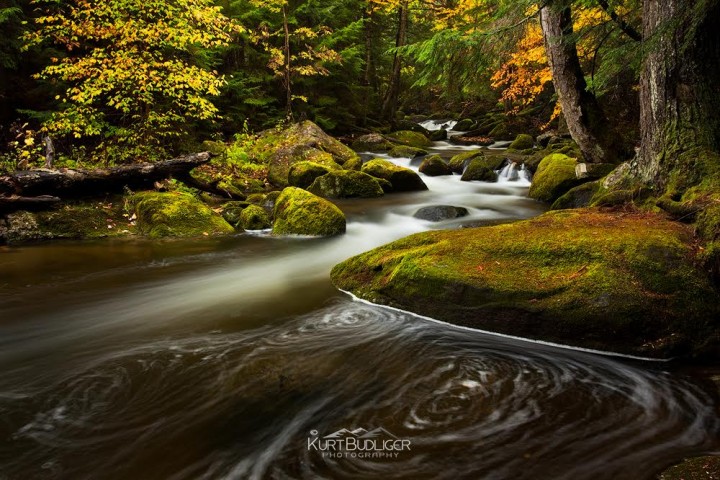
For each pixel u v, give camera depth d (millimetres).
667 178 5223
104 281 5547
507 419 2885
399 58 23766
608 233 4312
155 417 2961
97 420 2928
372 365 3611
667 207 4781
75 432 2811
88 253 6617
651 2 5496
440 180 13000
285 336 4129
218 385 3330
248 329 4277
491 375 3424
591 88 8758
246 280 5715
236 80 15727
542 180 9961
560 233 4516
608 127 8891
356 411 3012
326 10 18250
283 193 8656
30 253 6500
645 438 2650
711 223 4027
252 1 15750
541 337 3820
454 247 4660
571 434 2711
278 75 17031
